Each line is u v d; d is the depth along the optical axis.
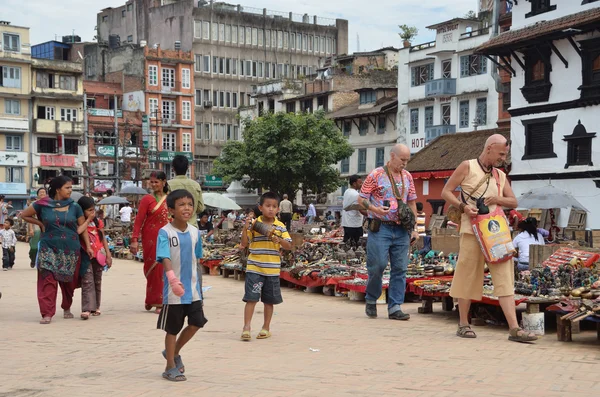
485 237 8.80
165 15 82.38
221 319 10.70
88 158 69.12
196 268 6.84
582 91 30.27
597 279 10.12
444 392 6.16
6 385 6.52
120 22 88.31
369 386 6.39
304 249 16.75
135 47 76.31
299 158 50.12
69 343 8.71
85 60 80.94
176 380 6.63
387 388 6.31
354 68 67.94
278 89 70.25
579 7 30.58
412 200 10.77
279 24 86.06
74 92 69.06
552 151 32.03
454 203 9.08
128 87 74.44
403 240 10.64
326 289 13.76
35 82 67.12
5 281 17.22
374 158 57.38
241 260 16.66
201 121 79.75
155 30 83.69
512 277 8.91
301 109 66.75
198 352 8.08
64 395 6.14
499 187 9.05
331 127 51.69
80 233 10.79
